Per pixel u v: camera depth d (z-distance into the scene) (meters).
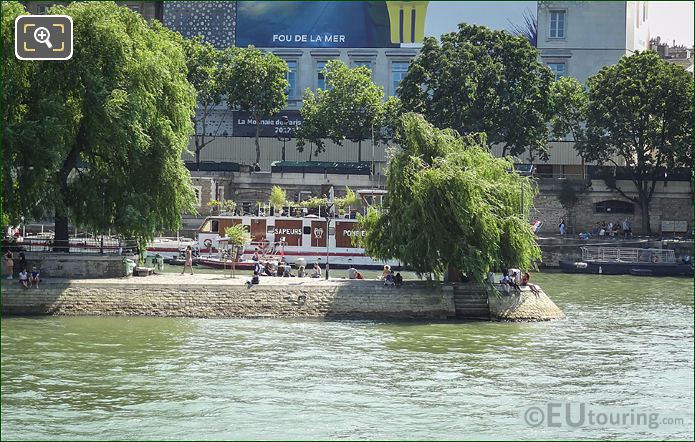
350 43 143.50
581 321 69.12
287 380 48.94
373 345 58.00
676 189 119.31
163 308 67.06
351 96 127.44
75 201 71.00
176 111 73.44
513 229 70.81
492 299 69.31
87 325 62.66
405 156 71.94
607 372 52.16
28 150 66.69
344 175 123.00
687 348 58.72
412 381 49.28
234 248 79.38
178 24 142.62
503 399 46.38
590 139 118.38
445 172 69.75
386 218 71.94
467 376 50.66
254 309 67.62
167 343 57.16
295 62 143.75
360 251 97.88
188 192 72.75
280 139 140.62
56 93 67.69
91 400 44.75
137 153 69.75
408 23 143.00
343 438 39.97
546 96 121.69
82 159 73.31
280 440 39.50
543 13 140.25
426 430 41.16
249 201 123.19
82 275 69.81
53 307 66.38
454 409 44.47
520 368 52.81
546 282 95.50
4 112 66.94
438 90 118.56
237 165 126.50
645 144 119.19
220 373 50.16
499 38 121.44
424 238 69.75
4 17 67.38
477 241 69.56
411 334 62.16
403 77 133.50
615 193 120.06
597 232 120.25
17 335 58.66
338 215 101.50
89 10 68.94
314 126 128.88
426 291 69.19
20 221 69.81
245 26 143.38
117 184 71.19
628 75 117.56
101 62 69.00
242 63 127.69
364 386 48.12
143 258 74.75
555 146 136.88
